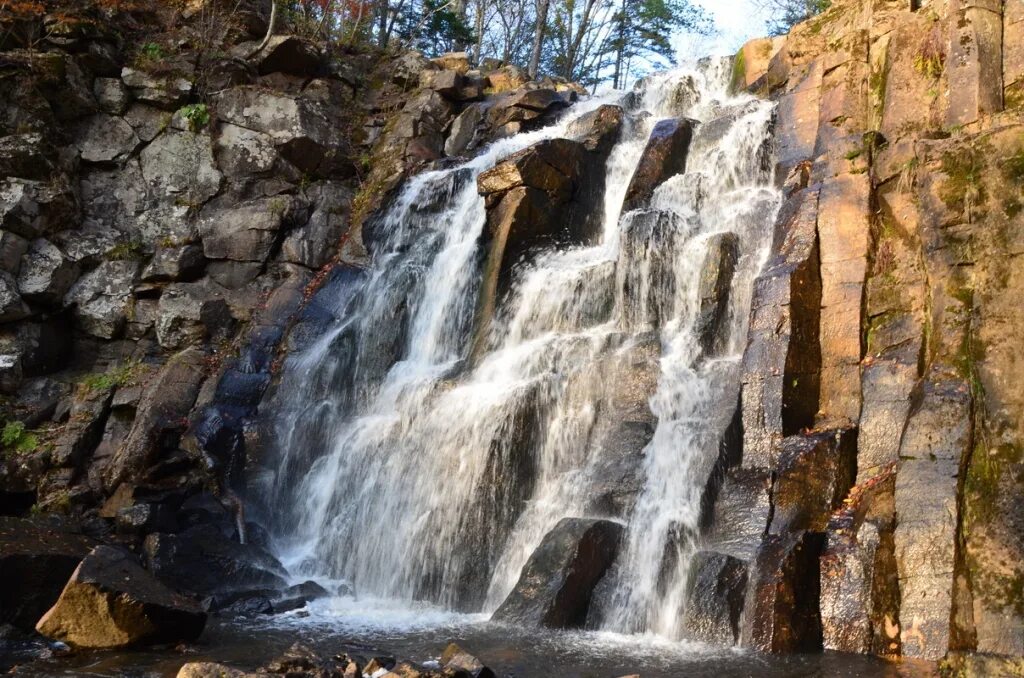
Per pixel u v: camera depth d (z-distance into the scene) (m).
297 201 18.62
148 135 18.56
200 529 12.66
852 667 8.11
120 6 19.17
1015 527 8.30
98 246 17.44
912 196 11.44
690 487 10.73
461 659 7.82
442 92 21.16
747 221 13.18
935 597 8.50
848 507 9.68
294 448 14.88
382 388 15.70
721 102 16.80
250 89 19.20
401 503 12.90
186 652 8.89
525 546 11.46
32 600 9.83
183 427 14.88
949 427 9.08
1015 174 9.42
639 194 15.12
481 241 15.88
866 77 13.20
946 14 12.09
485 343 14.84
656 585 10.02
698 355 12.02
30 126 17.05
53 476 14.53
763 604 8.97
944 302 9.78
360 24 26.22
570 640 9.25
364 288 17.25
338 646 9.11
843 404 10.88
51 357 16.61
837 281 11.55
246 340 16.80
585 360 12.68
